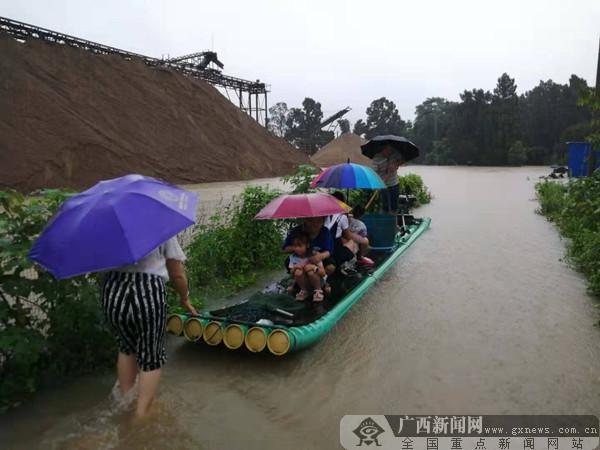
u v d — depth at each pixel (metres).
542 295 6.49
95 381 4.33
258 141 43.03
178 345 5.13
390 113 101.31
